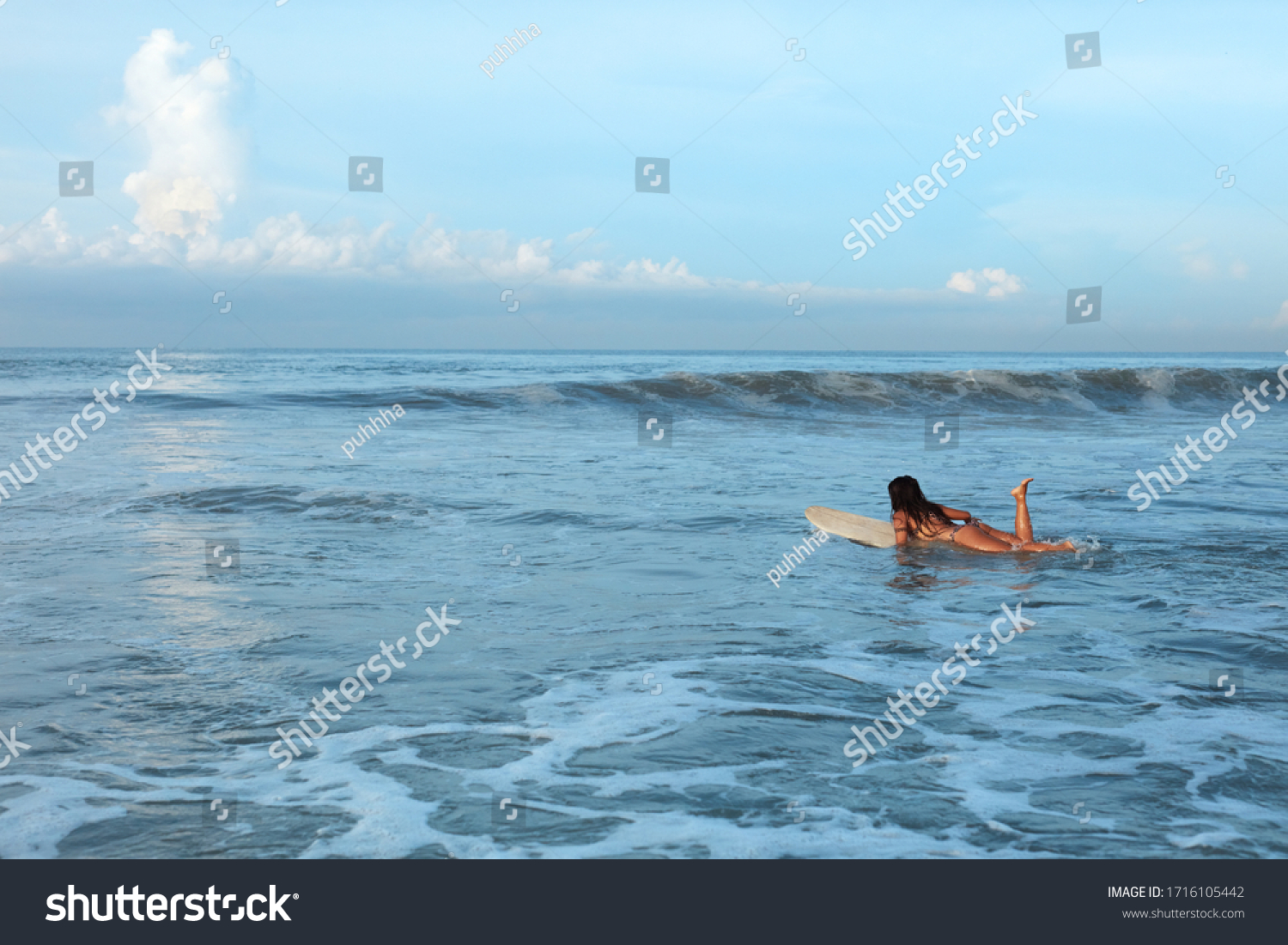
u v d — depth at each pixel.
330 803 3.21
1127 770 3.47
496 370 40.72
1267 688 4.38
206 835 3.01
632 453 13.58
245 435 14.80
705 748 3.67
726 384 23.52
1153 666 4.71
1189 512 9.23
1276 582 6.51
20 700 4.12
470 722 3.94
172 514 8.54
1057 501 9.86
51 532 7.75
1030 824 3.07
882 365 69.12
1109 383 26.88
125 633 5.12
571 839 2.99
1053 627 5.40
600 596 6.07
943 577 6.74
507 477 10.90
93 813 3.13
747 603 5.96
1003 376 26.41
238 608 5.64
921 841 2.97
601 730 3.85
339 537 7.74
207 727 3.87
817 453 14.05
